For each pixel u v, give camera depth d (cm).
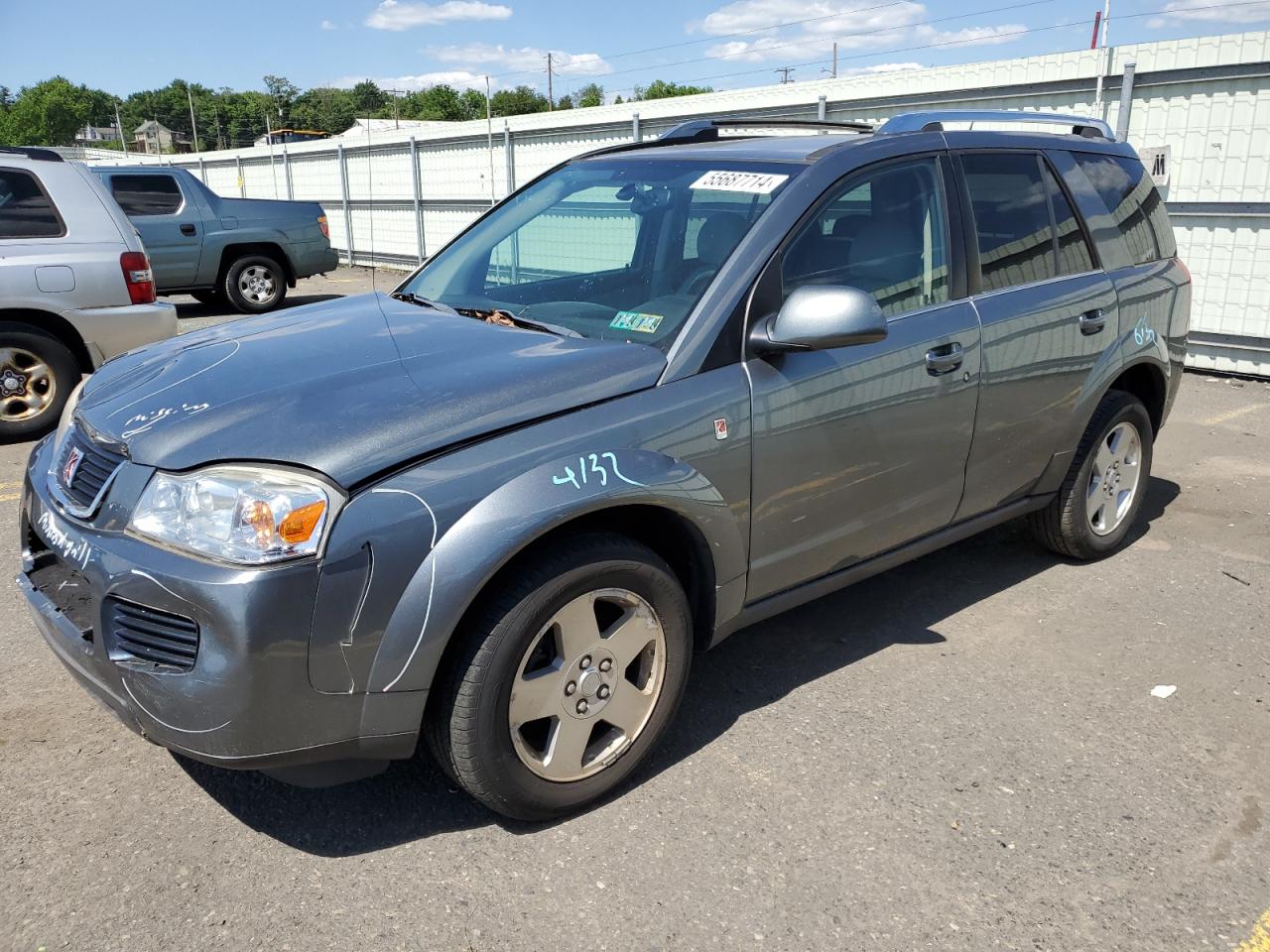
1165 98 848
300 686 229
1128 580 442
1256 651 378
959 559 467
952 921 240
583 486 255
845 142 345
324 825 274
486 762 253
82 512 254
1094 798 288
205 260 1266
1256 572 450
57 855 260
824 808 282
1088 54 877
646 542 296
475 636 246
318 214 1352
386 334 308
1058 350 393
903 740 316
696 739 316
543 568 252
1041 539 454
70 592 267
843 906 244
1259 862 262
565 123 1408
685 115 1248
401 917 240
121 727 321
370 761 248
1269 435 679
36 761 301
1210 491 562
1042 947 233
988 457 377
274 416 249
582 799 275
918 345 338
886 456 335
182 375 286
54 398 673
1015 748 312
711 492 284
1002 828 274
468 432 249
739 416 290
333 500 229
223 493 230
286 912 241
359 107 15225
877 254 337
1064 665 365
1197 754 311
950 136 373
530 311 330
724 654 373
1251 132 807
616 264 345
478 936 234
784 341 286
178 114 17150
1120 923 240
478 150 1583
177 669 232
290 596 224
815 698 341
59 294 658
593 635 269
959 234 364
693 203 332
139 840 266
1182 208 857
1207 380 859
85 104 15175
